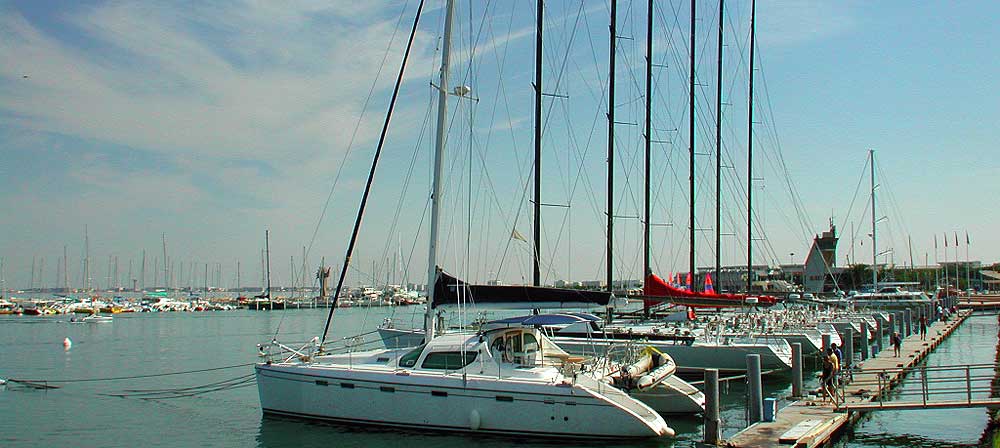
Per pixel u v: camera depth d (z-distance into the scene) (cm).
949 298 6159
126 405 2058
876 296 5488
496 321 1739
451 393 1569
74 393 2297
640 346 1889
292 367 1741
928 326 4684
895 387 2284
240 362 3391
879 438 1691
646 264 2919
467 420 1556
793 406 1792
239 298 11756
